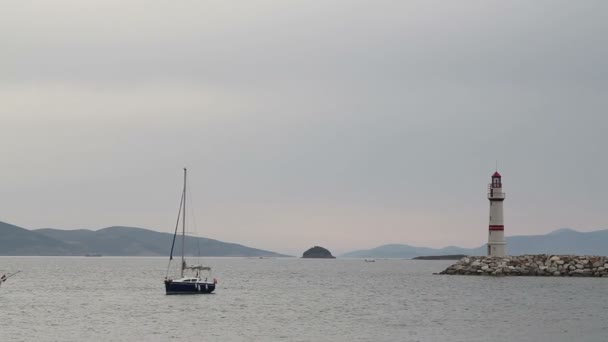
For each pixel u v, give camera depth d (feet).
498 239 524.52
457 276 552.82
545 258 529.86
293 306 337.52
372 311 312.29
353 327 258.78
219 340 229.45
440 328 255.29
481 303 341.82
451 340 227.61
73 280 586.45
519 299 359.25
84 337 236.02
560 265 520.01
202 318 287.07
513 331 246.88
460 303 343.46
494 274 523.29
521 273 520.01
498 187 512.22
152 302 355.97
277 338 233.35
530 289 412.77
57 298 386.32
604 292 393.29
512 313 300.20
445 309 317.83
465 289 424.05
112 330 251.80
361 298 384.88
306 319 284.20
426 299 369.91
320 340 229.25
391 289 459.73
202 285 392.06
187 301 361.71
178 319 283.18
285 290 456.04
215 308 326.44
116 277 646.74
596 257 525.75
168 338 233.55
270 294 417.90
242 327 259.60
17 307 333.83
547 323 268.21
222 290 453.17
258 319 283.79
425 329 252.83
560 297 367.66
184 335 240.32
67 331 249.55
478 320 277.23
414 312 307.17
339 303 353.31
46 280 584.40
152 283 535.60
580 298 362.12
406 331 247.70
